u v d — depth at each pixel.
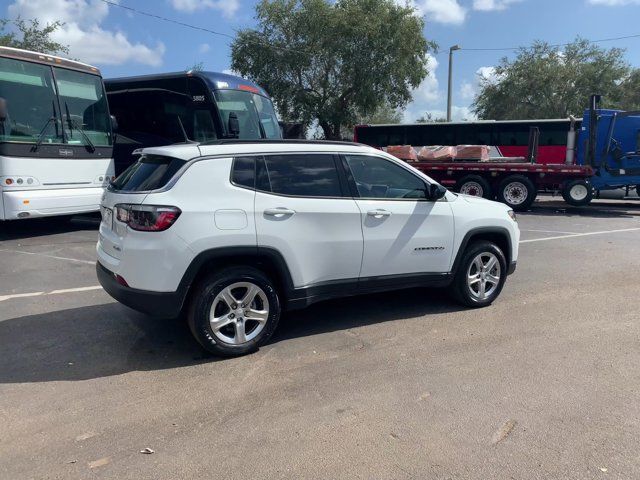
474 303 5.91
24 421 3.51
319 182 4.89
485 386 4.02
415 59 29.73
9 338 4.98
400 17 28.62
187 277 4.29
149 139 13.37
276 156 4.73
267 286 4.63
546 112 38.25
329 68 30.27
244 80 13.27
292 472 2.98
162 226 4.20
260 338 4.67
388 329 5.29
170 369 4.34
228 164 4.51
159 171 4.42
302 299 4.84
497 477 2.93
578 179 16.47
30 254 8.62
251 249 4.48
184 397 3.86
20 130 9.38
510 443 3.26
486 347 4.80
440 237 5.50
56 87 10.00
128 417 3.57
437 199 5.49
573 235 11.39
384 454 3.15
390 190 5.32
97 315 5.65
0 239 9.95
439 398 3.83
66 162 10.08
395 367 4.38
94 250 8.97
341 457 3.12
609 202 20.11
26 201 9.35
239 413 3.63
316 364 4.44
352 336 5.10
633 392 3.91
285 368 4.36
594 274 7.60
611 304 6.11
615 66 36.81
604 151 16.42
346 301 6.24
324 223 4.82
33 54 9.66
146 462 3.07
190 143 4.76
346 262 4.99
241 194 4.48
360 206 5.02
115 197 4.60
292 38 30.20
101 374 4.23
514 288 6.84
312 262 4.81
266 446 3.23
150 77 13.16
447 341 4.96
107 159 10.98
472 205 5.80
